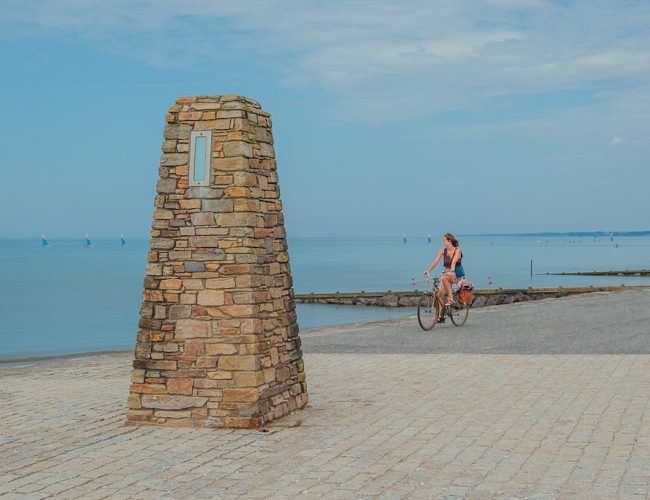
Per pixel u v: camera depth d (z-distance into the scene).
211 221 9.86
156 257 9.99
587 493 6.88
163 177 10.06
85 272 107.94
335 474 7.68
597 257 175.62
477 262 147.62
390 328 20.92
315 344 18.03
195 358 9.80
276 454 8.48
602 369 13.27
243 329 9.69
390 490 7.13
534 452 8.24
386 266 127.81
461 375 13.13
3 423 10.34
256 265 9.88
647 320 21.27
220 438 9.23
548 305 26.66
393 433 9.23
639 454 8.04
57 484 7.55
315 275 98.00
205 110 10.03
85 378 14.26
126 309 51.34
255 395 9.62
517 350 16.00
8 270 114.62
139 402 9.98
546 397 11.06
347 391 11.97
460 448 8.48
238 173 9.84
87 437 9.43
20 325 41.41
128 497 7.13
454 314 20.97
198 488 7.35
